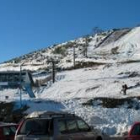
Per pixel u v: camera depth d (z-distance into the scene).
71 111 39.94
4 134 19.50
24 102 42.75
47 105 42.81
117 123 34.09
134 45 125.25
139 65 73.81
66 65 96.81
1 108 42.50
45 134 15.64
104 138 18.28
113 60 95.19
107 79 65.81
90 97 49.88
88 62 94.75
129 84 60.00
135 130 17.72
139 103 46.16
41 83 72.06
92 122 34.44
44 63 115.25
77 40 151.12
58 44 151.50
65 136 15.98
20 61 132.75
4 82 52.47
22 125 16.23
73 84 66.62
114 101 46.91
